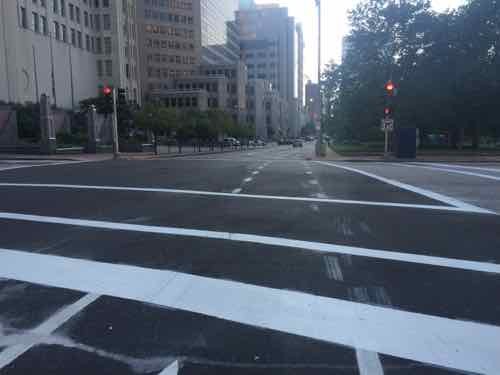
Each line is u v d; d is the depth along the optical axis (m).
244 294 4.71
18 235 7.46
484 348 3.55
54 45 61.25
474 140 43.47
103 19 74.88
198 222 8.44
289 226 8.09
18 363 3.34
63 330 3.89
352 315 4.18
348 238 7.19
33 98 56.09
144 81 113.06
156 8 113.94
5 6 51.19
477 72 37.97
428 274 5.39
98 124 52.97
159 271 5.48
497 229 7.85
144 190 13.10
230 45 165.25
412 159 29.83
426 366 3.28
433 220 8.65
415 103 38.41
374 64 39.78
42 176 17.78
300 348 3.55
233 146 75.75
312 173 18.91
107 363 3.33
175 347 3.57
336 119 48.59
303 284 5.03
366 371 3.21
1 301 4.57
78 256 6.17
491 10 38.03
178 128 46.69
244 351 3.50
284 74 183.62
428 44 40.00
